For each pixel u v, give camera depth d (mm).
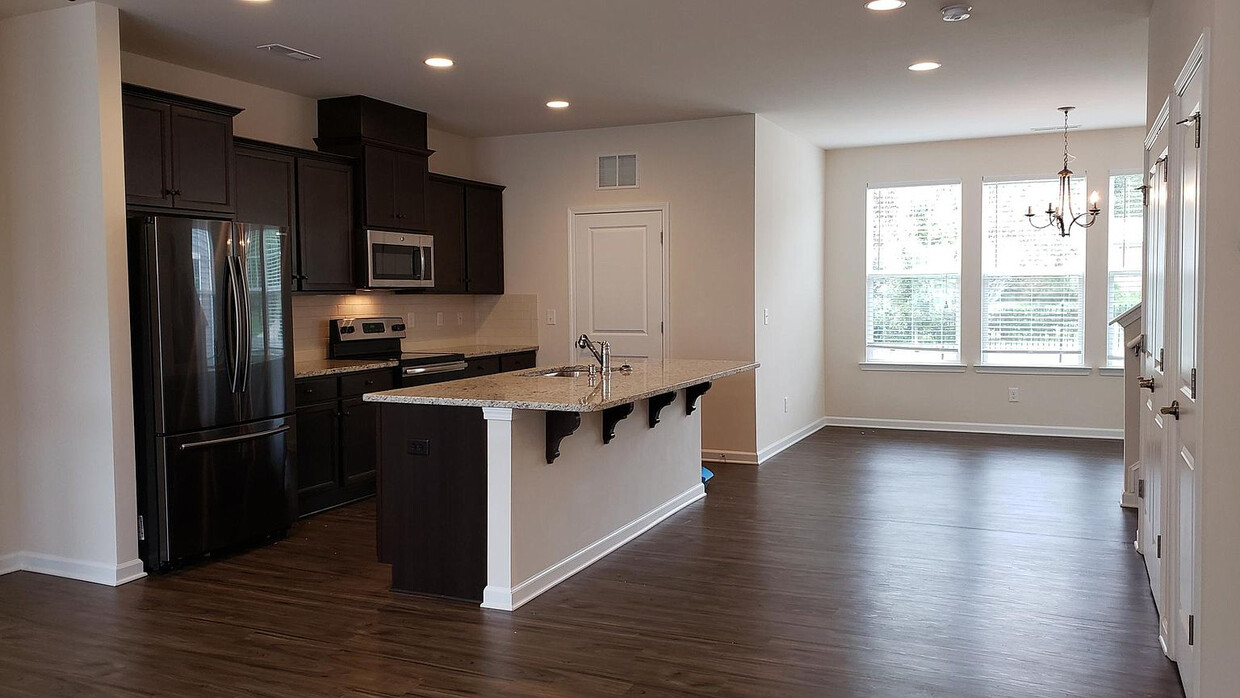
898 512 5523
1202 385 2520
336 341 6293
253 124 5801
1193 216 2750
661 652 3393
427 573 4082
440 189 6988
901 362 8734
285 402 4969
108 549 4277
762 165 7145
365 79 5691
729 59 5332
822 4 4336
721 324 7102
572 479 4387
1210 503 2527
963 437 8242
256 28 4613
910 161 8562
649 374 5117
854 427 8852
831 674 3176
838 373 8938
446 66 5398
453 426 4000
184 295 4395
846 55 5270
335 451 5668
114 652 3422
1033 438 8133
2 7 4164
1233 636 2521
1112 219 7984
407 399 4016
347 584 4246
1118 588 4074
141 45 4895
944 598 3965
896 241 8727
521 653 3391
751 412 7090
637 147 7297
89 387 4254
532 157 7637
